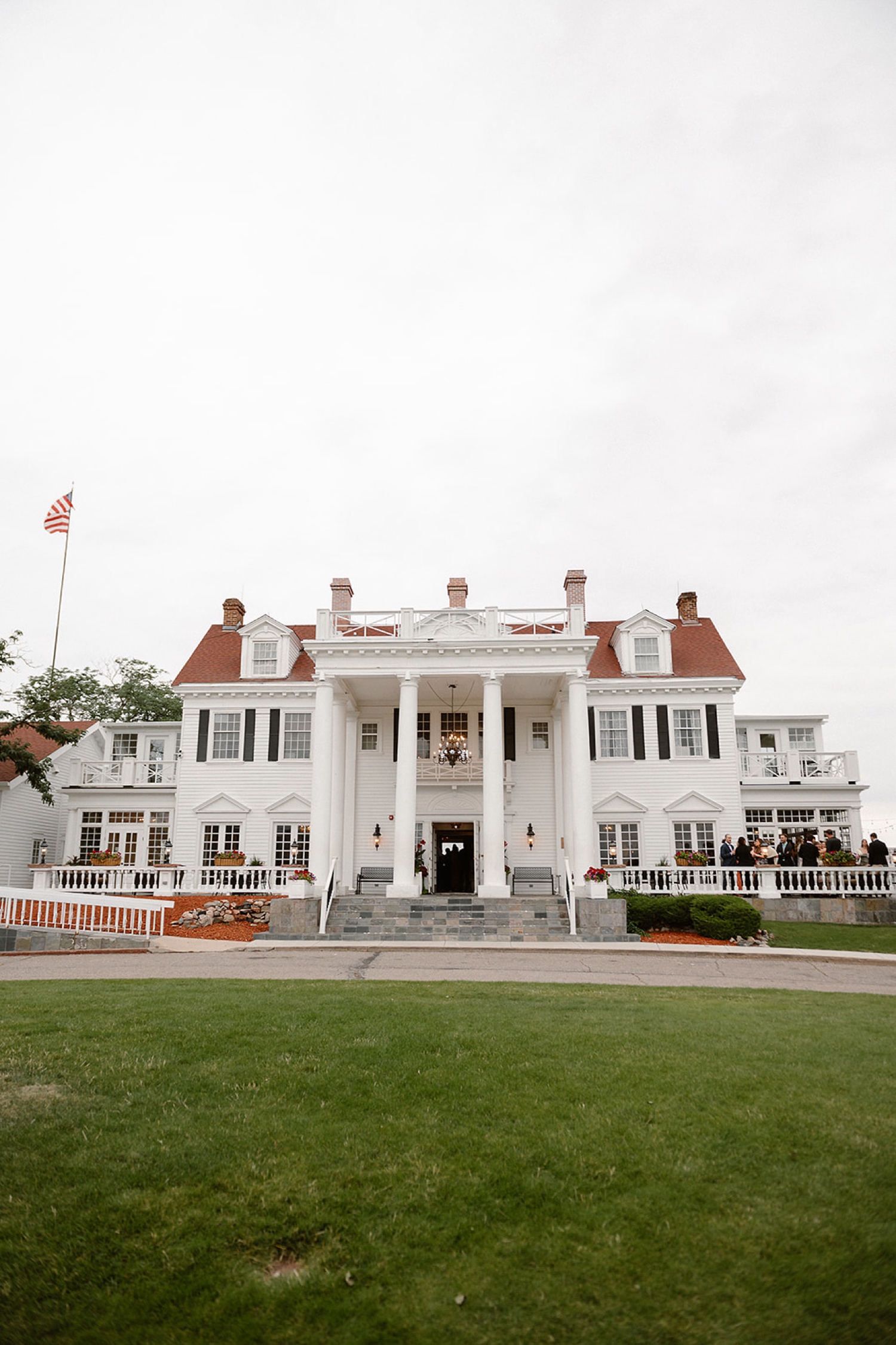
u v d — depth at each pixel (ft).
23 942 71.10
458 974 53.26
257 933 79.92
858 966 61.00
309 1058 27.48
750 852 97.30
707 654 120.78
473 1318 15.31
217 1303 15.75
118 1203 18.67
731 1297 15.69
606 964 59.93
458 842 115.34
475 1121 22.71
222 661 125.39
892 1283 15.76
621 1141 21.45
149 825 121.80
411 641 95.14
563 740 108.68
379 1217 18.29
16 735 131.85
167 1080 25.44
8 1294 15.94
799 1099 23.88
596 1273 16.42
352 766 110.63
